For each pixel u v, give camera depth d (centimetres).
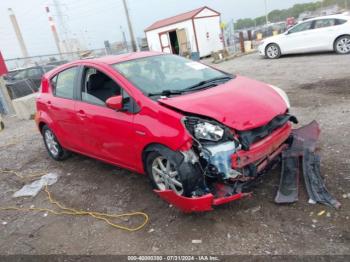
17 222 446
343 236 312
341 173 408
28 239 402
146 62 488
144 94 409
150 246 349
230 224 356
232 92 402
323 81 894
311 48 1412
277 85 953
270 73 1177
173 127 362
